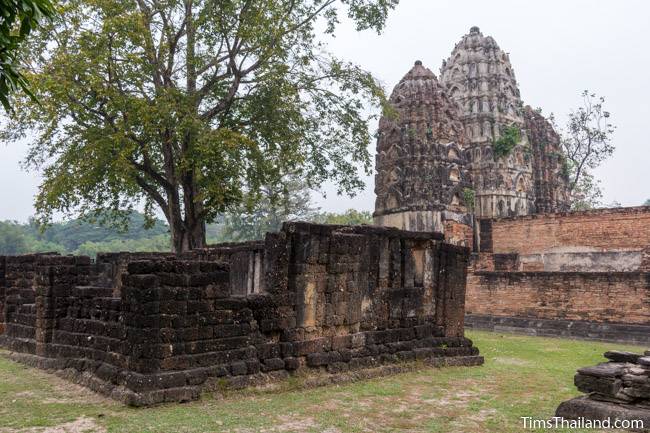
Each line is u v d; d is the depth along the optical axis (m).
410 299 13.70
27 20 5.82
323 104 23.88
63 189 20.16
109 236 83.94
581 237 27.06
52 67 18.58
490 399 10.14
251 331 10.44
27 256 14.71
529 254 28.67
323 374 11.27
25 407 8.77
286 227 11.20
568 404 8.66
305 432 7.68
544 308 21.98
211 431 7.50
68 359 11.40
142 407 8.60
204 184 20.44
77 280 12.90
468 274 24.47
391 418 8.65
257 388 10.02
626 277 20.11
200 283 9.71
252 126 22.62
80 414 8.28
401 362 12.89
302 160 22.47
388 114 24.53
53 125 19.44
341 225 12.59
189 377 9.23
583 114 44.91
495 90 35.44
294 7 22.75
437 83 32.12
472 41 36.66
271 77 21.06
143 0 21.52
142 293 9.17
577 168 44.88
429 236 14.30
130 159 20.61
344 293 12.07
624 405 8.44
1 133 21.84
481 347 17.88
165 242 71.44
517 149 35.41
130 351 9.30
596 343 19.50
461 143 32.06
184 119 18.53
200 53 21.30
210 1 20.30
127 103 18.38
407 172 30.92
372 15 23.11
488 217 33.28
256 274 13.34
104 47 18.69
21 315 14.45
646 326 19.33
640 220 25.36
